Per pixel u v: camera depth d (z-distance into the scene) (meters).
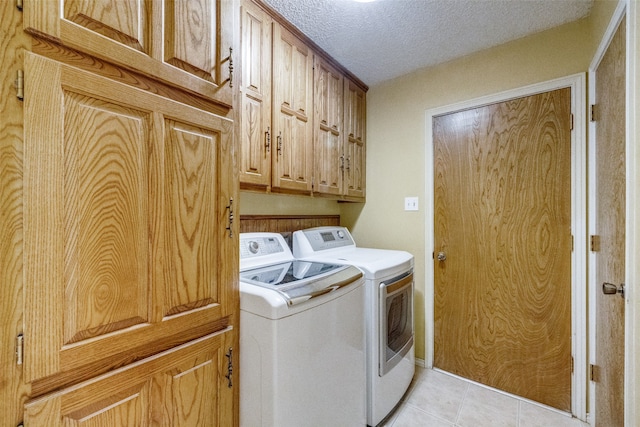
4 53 0.57
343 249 2.23
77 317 0.67
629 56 1.10
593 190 1.67
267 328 1.04
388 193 2.51
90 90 0.69
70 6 0.66
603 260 1.50
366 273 1.64
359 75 2.44
